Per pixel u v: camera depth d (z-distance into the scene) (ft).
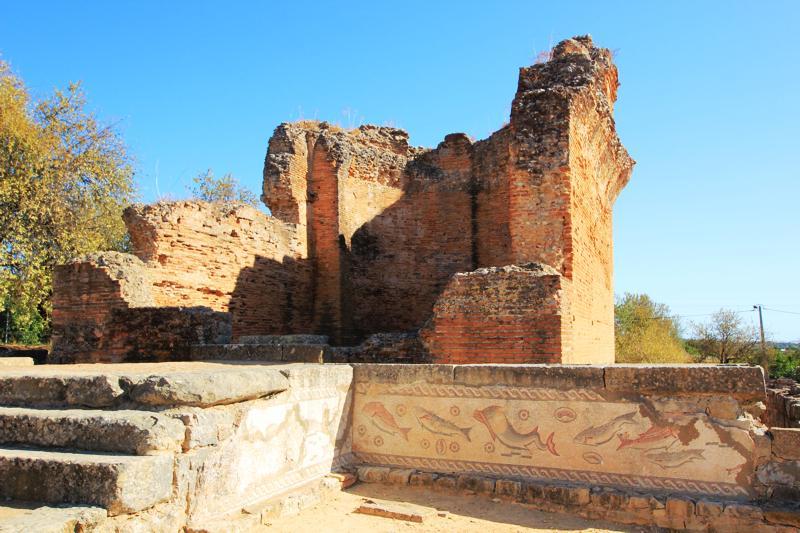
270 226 55.42
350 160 62.80
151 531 12.92
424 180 65.46
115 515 12.39
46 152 76.07
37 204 72.95
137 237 44.01
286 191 59.47
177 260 44.91
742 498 16.03
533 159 39.22
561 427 18.21
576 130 40.91
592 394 17.93
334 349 33.91
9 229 71.05
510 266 33.12
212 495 14.83
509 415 18.94
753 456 16.16
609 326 60.54
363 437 21.07
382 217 64.75
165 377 14.75
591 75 42.73
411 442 20.27
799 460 15.80
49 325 92.73
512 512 17.21
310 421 18.83
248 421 16.29
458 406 19.69
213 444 15.02
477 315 32.53
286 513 16.57
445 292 33.37
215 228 48.65
